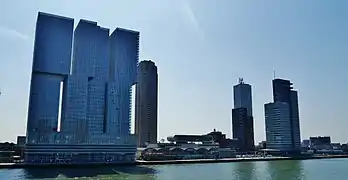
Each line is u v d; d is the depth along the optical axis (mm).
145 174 170750
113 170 197625
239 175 165750
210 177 155375
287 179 147625
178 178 150625
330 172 183625
